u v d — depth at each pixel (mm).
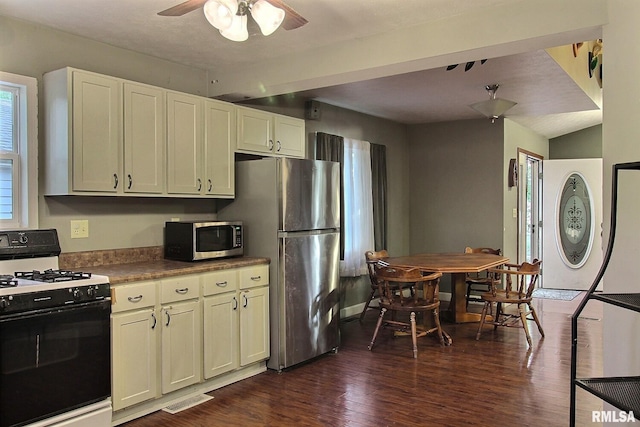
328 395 3393
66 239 3305
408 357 4230
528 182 7824
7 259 2914
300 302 4012
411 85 4727
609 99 2525
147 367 3070
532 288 4645
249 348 3760
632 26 2354
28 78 3117
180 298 3268
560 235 7754
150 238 3818
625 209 2400
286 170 3908
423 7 2943
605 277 2535
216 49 3678
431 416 3033
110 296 2855
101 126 3172
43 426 2533
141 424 2969
